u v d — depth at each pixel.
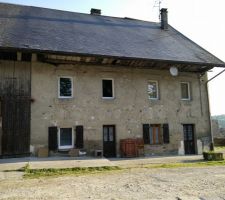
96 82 14.38
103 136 14.34
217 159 12.38
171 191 6.05
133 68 15.32
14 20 15.09
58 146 13.23
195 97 16.66
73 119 13.60
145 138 14.91
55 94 13.50
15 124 12.56
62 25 16.17
